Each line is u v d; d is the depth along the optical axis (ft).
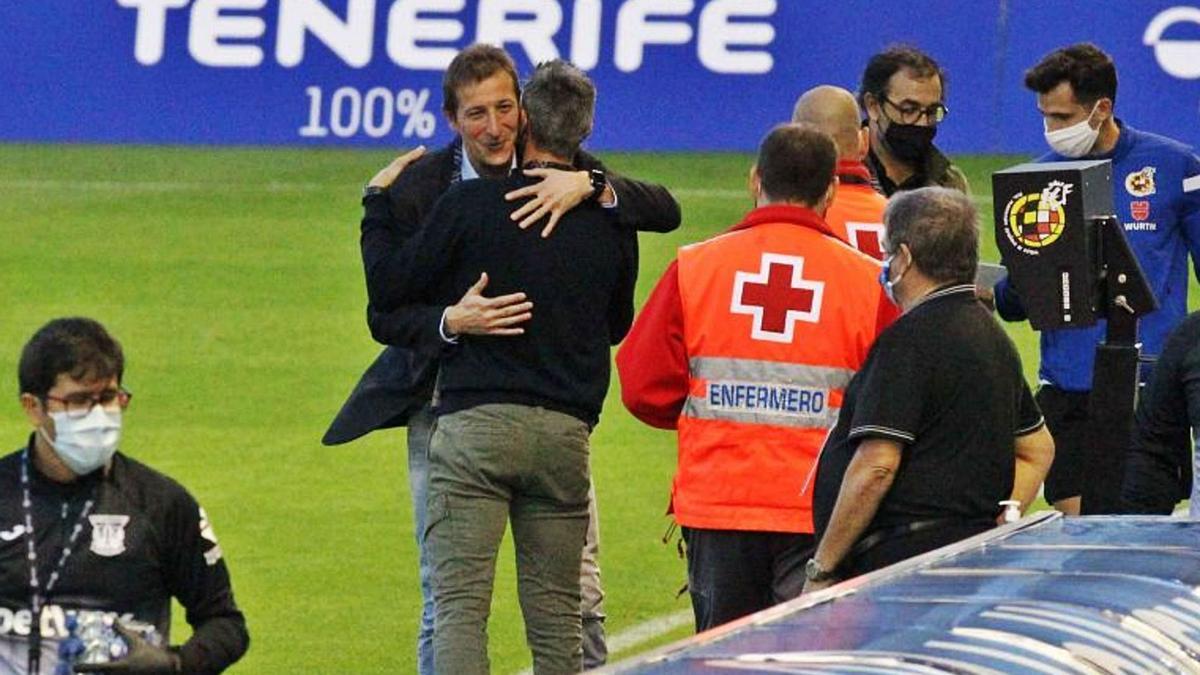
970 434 58.90
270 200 173.47
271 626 90.17
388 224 68.28
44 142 187.73
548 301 64.80
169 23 186.91
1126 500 68.08
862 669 37.83
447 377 65.92
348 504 109.81
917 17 175.01
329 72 184.03
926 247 59.00
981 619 41.63
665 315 65.82
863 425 58.49
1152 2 168.25
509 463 65.05
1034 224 65.62
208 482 112.78
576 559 67.26
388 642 88.33
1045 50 171.73
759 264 65.21
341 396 130.00
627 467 116.88
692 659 38.34
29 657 48.60
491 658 86.53
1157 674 40.78
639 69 179.52
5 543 48.62
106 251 161.48
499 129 65.98
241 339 141.38
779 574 65.87
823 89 73.67
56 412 47.85
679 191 169.17
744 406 65.21
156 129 185.98
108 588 48.93
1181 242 83.82
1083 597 43.78
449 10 182.70
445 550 65.77
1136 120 166.81
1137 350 67.15
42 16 188.14
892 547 59.21
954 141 173.06
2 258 159.53
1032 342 137.59
